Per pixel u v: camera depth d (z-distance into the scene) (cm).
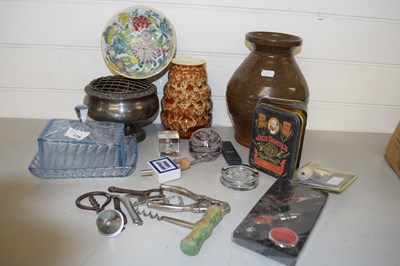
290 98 88
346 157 102
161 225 68
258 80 89
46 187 79
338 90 114
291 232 65
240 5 103
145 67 103
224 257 62
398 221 75
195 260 60
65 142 81
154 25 102
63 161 83
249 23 105
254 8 103
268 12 104
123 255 61
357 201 81
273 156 85
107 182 82
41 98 113
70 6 102
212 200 74
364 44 108
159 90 112
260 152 87
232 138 108
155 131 110
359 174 93
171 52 100
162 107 104
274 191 79
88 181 82
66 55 108
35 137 102
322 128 120
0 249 61
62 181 81
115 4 102
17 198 74
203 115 101
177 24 105
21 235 64
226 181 82
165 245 63
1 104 113
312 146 107
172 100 99
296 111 82
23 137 101
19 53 107
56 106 114
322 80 113
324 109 117
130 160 88
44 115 115
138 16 100
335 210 77
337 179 84
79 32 105
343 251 65
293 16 104
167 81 106
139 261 60
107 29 97
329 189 80
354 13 104
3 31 103
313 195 78
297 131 79
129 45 102
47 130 84
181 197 76
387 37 107
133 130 101
